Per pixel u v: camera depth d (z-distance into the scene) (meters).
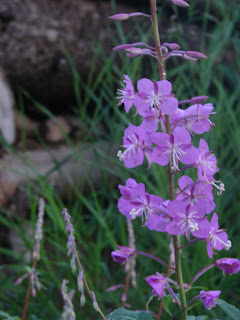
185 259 0.73
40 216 0.57
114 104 0.92
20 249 0.91
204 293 0.42
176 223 0.39
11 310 0.72
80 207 0.87
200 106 0.41
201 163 0.39
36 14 1.11
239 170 0.98
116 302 0.74
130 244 0.59
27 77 1.12
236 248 0.80
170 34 1.09
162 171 0.82
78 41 1.12
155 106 0.39
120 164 0.88
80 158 0.94
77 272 0.72
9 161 1.02
